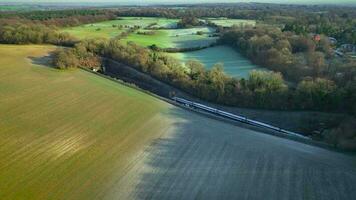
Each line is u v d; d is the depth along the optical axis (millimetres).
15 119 57938
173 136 53531
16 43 110188
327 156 48406
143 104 66438
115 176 43000
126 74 90375
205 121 59875
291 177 42938
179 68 86438
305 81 70125
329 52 102625
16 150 48281
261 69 94625
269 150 49656
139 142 51531
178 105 67438
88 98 68812
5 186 40469
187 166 45344
